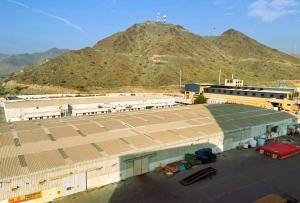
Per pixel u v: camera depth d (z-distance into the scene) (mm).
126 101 76250
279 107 80250
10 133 39875
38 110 62000
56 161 30672
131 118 53562
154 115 57844
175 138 41469
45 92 123312
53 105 65375
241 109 70438
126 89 133500
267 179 35469
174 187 32469
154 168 37312
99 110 70062
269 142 52750
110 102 73438
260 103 85438
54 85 133875
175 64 173000
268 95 83250
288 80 182625
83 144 36469
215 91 101438
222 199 29969
